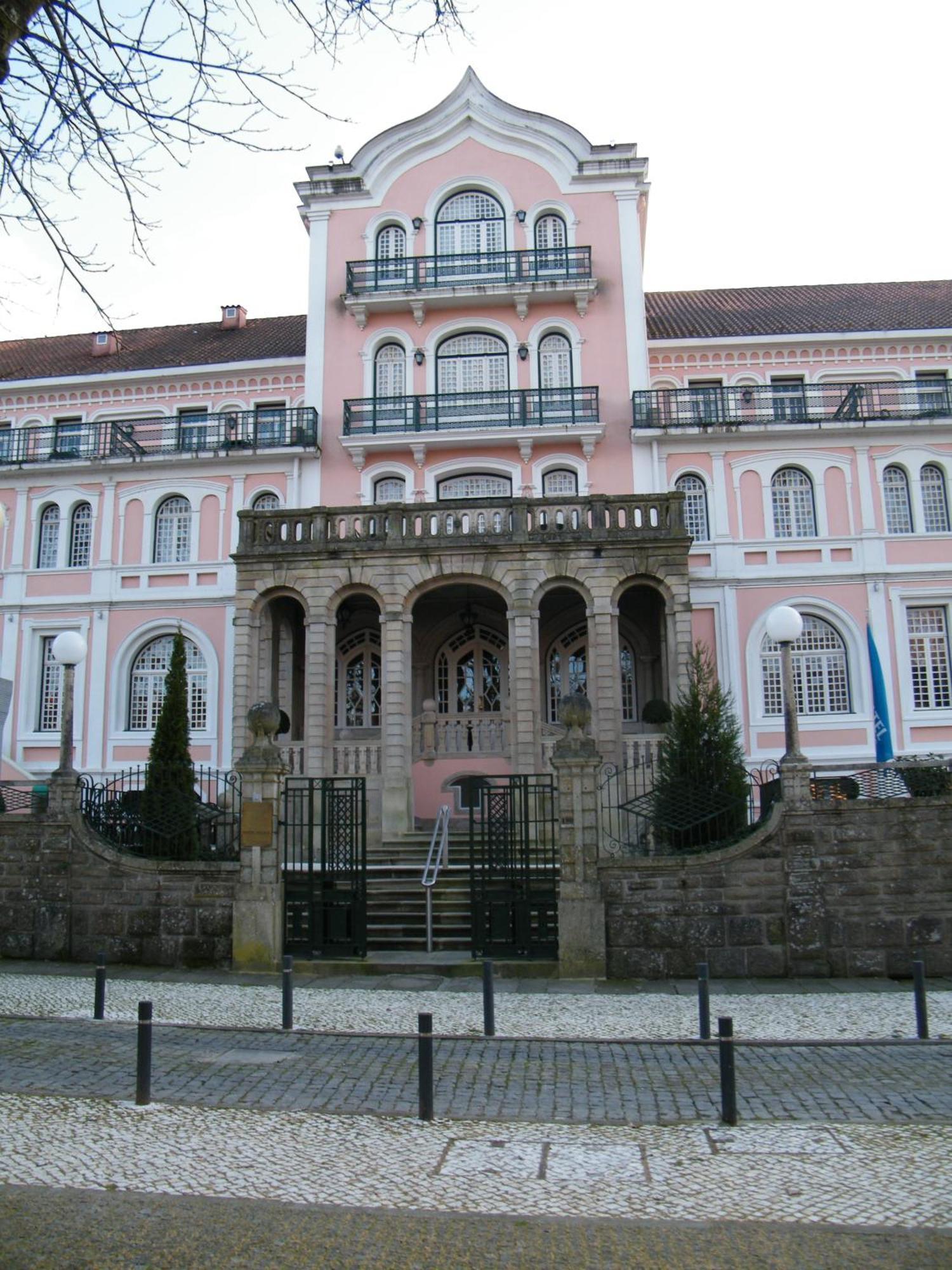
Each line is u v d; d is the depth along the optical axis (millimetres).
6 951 15445
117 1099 8312
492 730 25375
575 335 29594
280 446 29297
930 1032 10641
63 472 30109
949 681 27328
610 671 22672
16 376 33125
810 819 14445
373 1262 5285
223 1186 6367
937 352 30875
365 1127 7598
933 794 16016
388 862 20234
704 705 16859
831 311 33062
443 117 31156
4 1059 9594
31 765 28562
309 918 15016
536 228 30656
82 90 7484
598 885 14391
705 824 15266
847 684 27375
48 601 29438
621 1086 8797
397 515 23641
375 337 30062
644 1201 6156
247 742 22906
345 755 22875
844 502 28172
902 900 14289
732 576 27797
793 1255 5398
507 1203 6105
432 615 27859
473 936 14977
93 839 15469
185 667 18047
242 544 23766
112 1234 5605
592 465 28625
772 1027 10883
